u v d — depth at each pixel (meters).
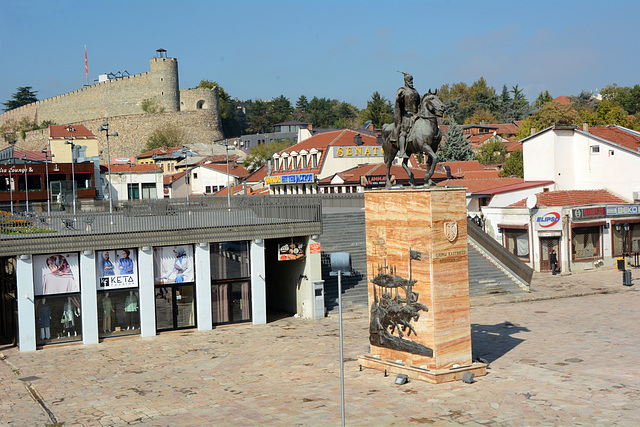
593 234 53.19
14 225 35.66
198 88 168.00
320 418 21.25
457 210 24.59
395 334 25.89
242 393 24.53
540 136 63.22
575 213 51.59
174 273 35.78
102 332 34.31
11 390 25.94
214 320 36.94
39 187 86.50
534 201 51.78
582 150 62.09
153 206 47.34
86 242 33.41
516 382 24.39
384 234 26.03
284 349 31.20
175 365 29.02
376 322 26.75
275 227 37.47
